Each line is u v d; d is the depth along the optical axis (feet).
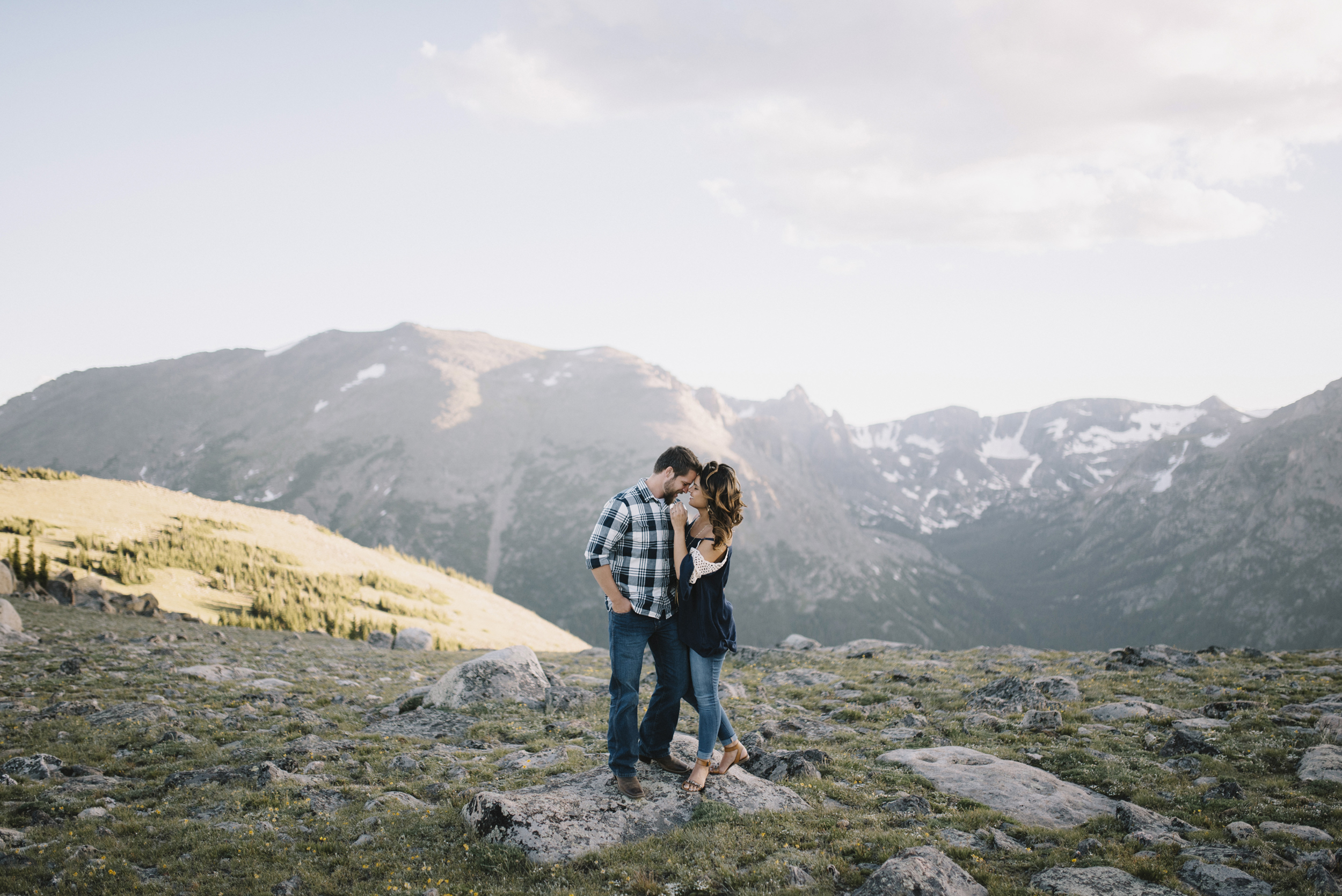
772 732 42.04
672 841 23.52
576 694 53.16
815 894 19.90
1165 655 76.23
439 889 21.06
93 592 192.44
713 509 24.99
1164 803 29.84
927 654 89.35
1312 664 68.03
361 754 38.45
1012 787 30.91
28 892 20.98
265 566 453.17
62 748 37.86
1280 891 20.80
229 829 26.53
